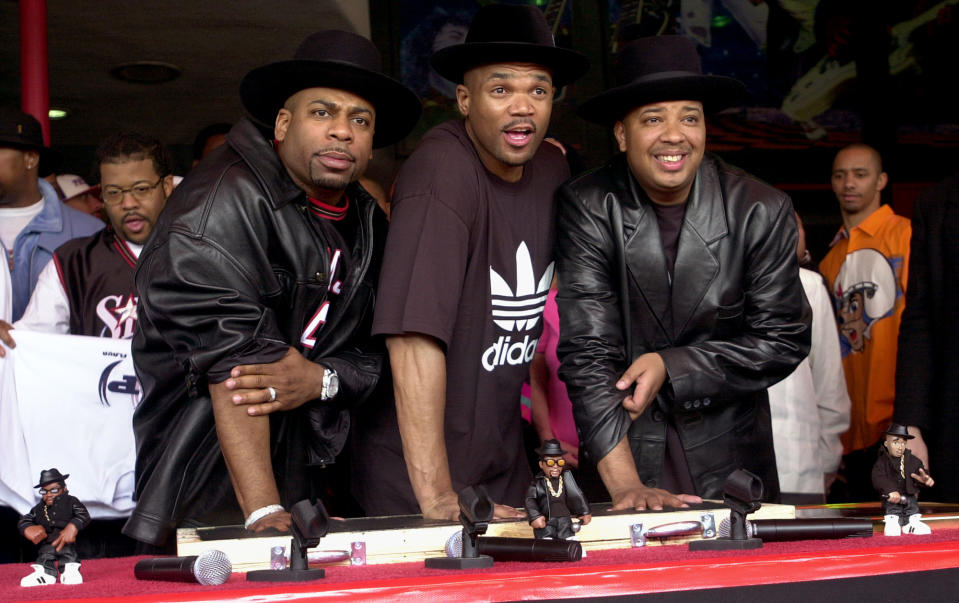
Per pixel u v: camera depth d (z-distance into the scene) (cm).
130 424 361
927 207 421
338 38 272
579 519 212
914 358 417
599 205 313
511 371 304
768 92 969
